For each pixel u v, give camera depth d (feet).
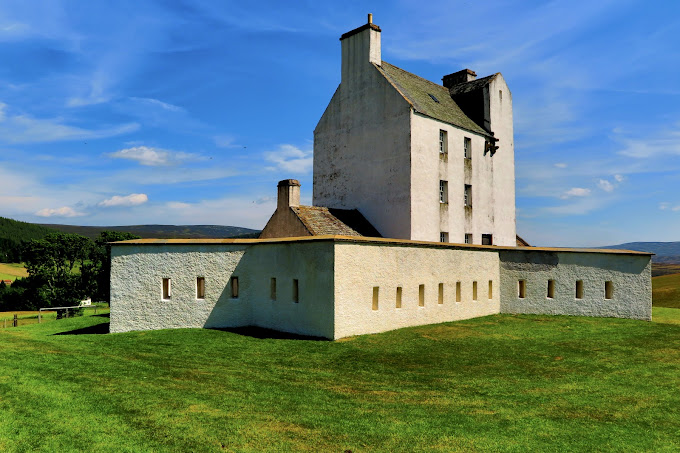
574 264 87.04
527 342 62.54
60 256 212.84
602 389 42.37
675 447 29.66
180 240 70.69
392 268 67.77
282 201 88.94
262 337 62.49
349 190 101.45
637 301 83.20
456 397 39.27
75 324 89.35
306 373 45.75
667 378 46.37
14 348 53.16
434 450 28.32
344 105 103.96
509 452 28.30
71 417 30.94
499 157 113.91
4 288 220.02
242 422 31.60
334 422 32.35
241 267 71.41
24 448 26.30
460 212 100.83
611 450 29.07
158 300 69.51
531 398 39.40
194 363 48.65
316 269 61.77
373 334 63.77
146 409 33.17
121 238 196.65
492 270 89.45
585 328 73.31
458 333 67.15
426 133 93.40
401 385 42.60
